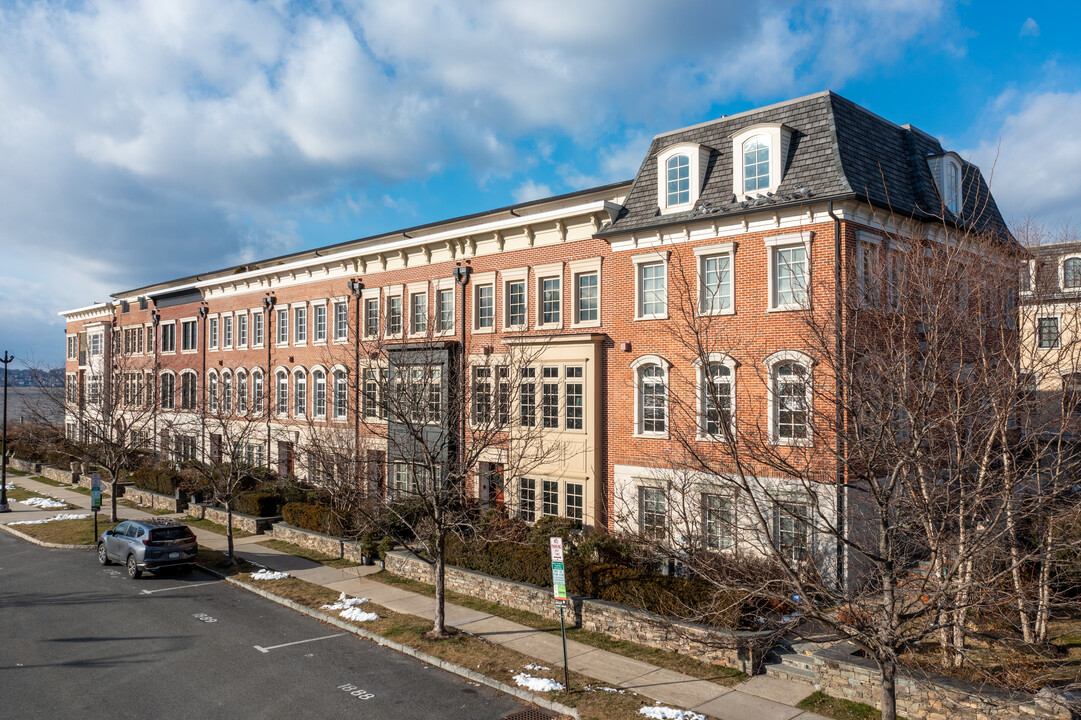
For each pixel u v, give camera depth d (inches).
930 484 463.2
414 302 1216.8
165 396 1913.1
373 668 621.0
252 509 1253.1
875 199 744.3
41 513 1460.4
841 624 410.3
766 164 794.2
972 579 448.1
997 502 470.3
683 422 809.5
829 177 745.6
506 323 1054.4
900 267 569.0
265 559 1023.6
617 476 898.7
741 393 778.2
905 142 883.4
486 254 1090.1
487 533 882.1
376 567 964.6
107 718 522.6
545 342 923.4
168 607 812.6
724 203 813.9
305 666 625.9
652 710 511.5
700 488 679.1
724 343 783.7
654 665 601.3
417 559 893.8
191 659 644.1
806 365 620.4
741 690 547.2
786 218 762.8
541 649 643.5
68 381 2354.8
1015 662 510.6
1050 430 505.4
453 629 697.0
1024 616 523.8
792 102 820.6
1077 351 510.9
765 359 752.3
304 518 1125.7
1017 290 558.9
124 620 761.6
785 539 674.2
